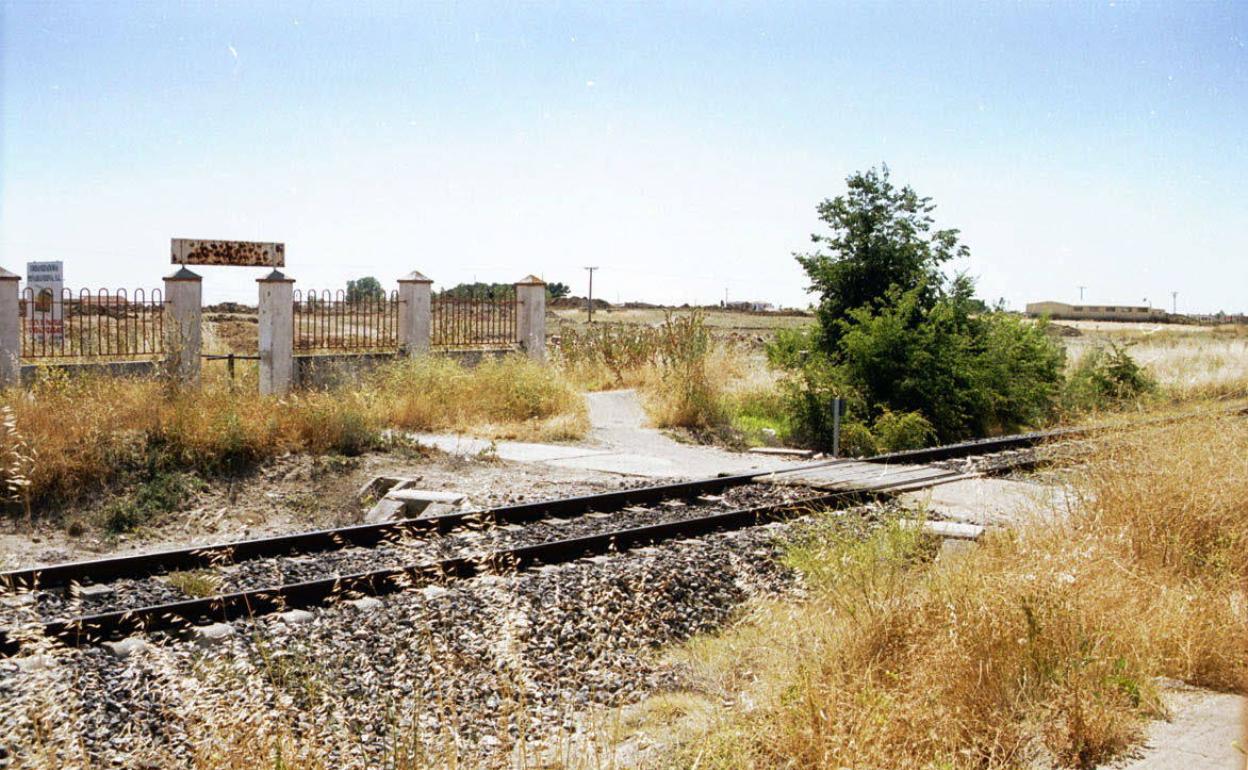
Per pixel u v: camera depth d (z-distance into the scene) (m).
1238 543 7.93
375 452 15.59
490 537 10.06
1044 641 5.78
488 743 5.41
